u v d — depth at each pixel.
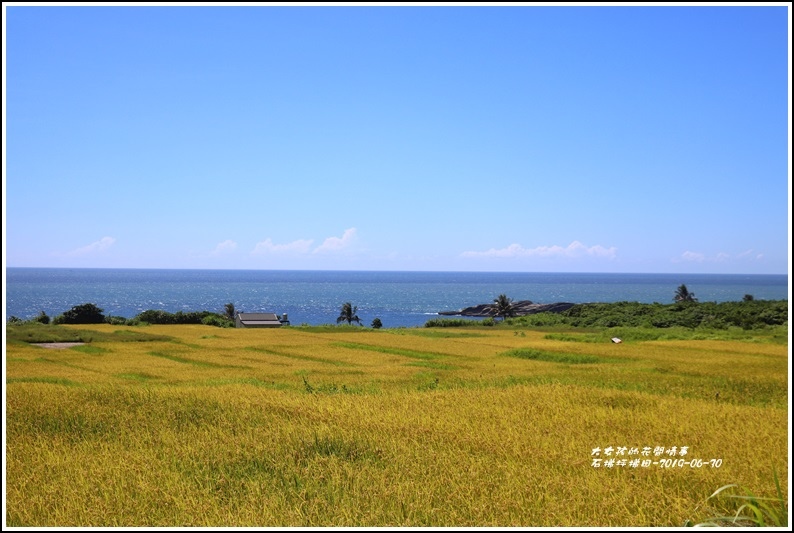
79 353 38.19
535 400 17.66
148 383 23.97
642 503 8.23
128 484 9.41
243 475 9.99
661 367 29.19
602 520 7.70
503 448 11.33
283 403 16.62
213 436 12.70
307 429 13.05
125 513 8.25
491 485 9.03
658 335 49.25
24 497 8.91
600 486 8.84
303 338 52.00
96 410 15.35
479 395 18.61
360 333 58.62
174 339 49.38
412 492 8.76
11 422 13.88
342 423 13.69
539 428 13.41
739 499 8.48
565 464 10.28
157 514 8.20
